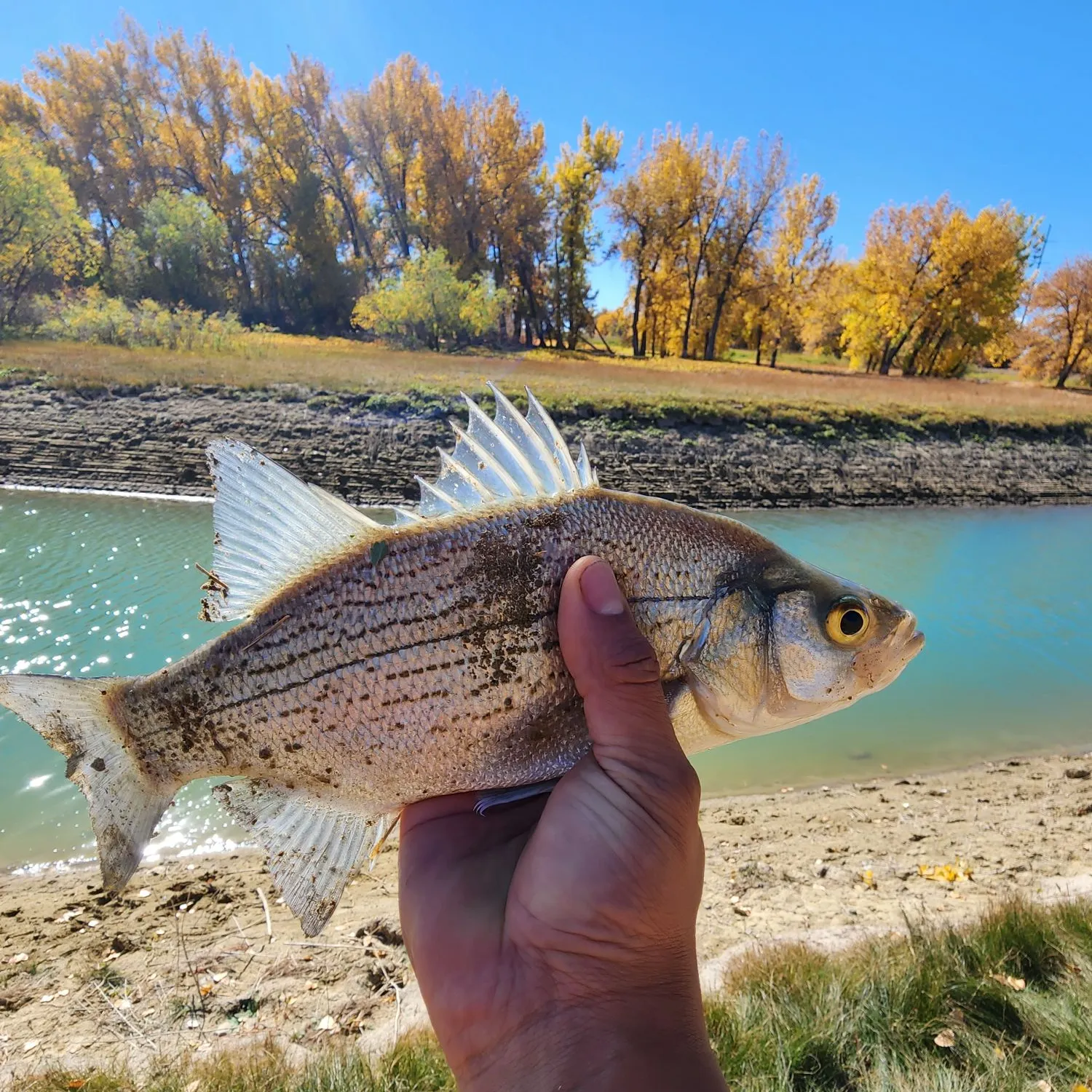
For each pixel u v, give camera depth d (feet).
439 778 0.65
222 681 0.65
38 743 2.48
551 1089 0.49
